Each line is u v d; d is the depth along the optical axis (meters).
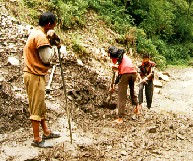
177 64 16.28
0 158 5.52
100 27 13.50
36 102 5.63
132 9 16.03
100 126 7.08
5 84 7.41
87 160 5.70
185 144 6.57
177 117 8.20
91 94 8.16
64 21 11.97
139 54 14.02
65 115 7.14
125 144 6.34
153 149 6.27
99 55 11.48
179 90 11.26
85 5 13.50
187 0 20.11
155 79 12.32
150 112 8.27
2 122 6.53
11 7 10.82
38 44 5.40
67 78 8.47
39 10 11.62
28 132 6.36
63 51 9.30
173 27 18.56
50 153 5.73
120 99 7.20
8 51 8.64
